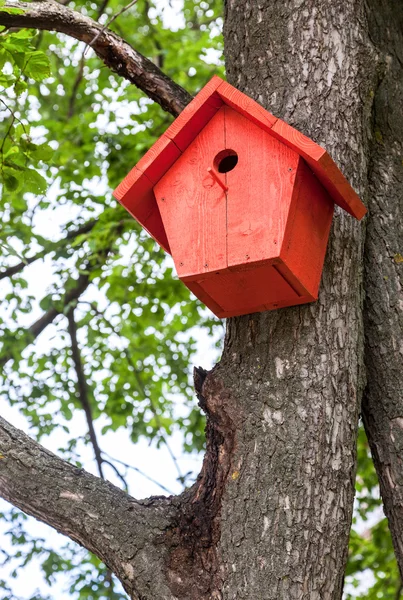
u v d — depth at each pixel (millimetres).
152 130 7203
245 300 2934
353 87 3322
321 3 3432
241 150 2898
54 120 7520
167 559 2697
